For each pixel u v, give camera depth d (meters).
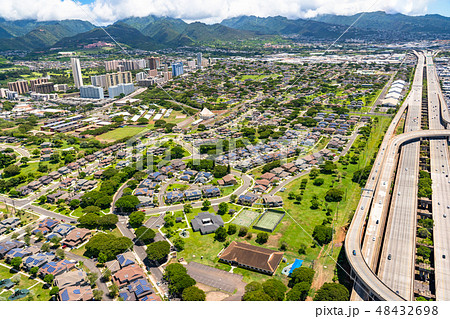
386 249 195.88
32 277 183.62
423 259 195.50
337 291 155.50
